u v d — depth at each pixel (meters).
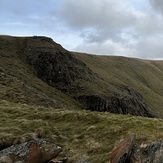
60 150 21.88
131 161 17.91
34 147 21.14
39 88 136.62
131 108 178.12
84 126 32.28
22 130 29.92
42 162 20.70
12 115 38.72
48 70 172.38
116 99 173.00
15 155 20.59
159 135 26.27
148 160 17.27
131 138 19.36
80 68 192.00
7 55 174.12
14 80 96.31
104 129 29.75
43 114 38.09
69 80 172.88
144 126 29.95
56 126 33.09
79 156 24.31
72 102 149.62
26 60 179.00
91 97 161.00
